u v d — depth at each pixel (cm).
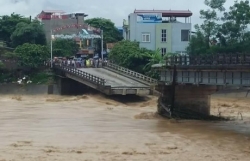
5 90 9988
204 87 6662
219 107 7975
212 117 6619
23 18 12938
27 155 3884
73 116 6538
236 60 5225
